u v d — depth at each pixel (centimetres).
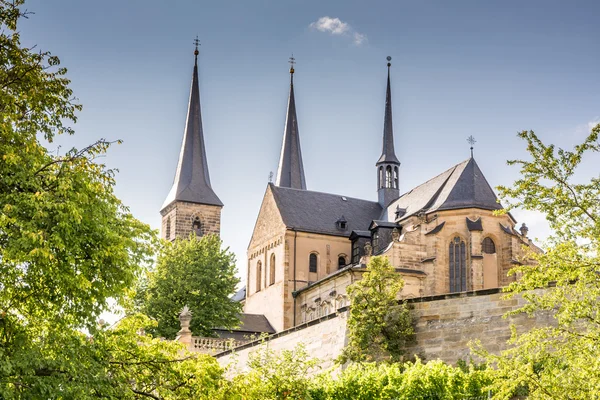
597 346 2870
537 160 3041
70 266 3009
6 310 3052
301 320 10431
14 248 2838
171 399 3322
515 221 9656
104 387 3036
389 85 12912
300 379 4441
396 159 12288
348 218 11375
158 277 9700
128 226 3284
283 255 10694
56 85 3262
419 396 4159
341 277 9506
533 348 3162
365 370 4600
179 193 13738
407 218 10100
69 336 3069
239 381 3569
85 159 3136
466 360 4944
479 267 9119
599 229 2922
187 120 14250
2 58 3180
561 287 3020
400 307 5350
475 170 9781
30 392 2855
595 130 2989
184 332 8356
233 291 10156
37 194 2850
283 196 11269
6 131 2948
